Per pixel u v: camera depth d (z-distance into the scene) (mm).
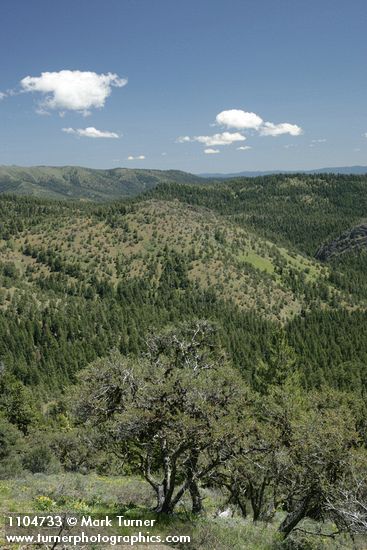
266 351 141875
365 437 23797
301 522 21922
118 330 175750
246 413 19391
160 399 17172
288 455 19391
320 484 17984
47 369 141500
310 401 27609
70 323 176375
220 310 192750
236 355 137625
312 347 145625
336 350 142500
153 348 23016
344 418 21375
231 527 17969
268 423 21031
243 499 25859
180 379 17391
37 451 38500
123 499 21984
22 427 72125
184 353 22344
